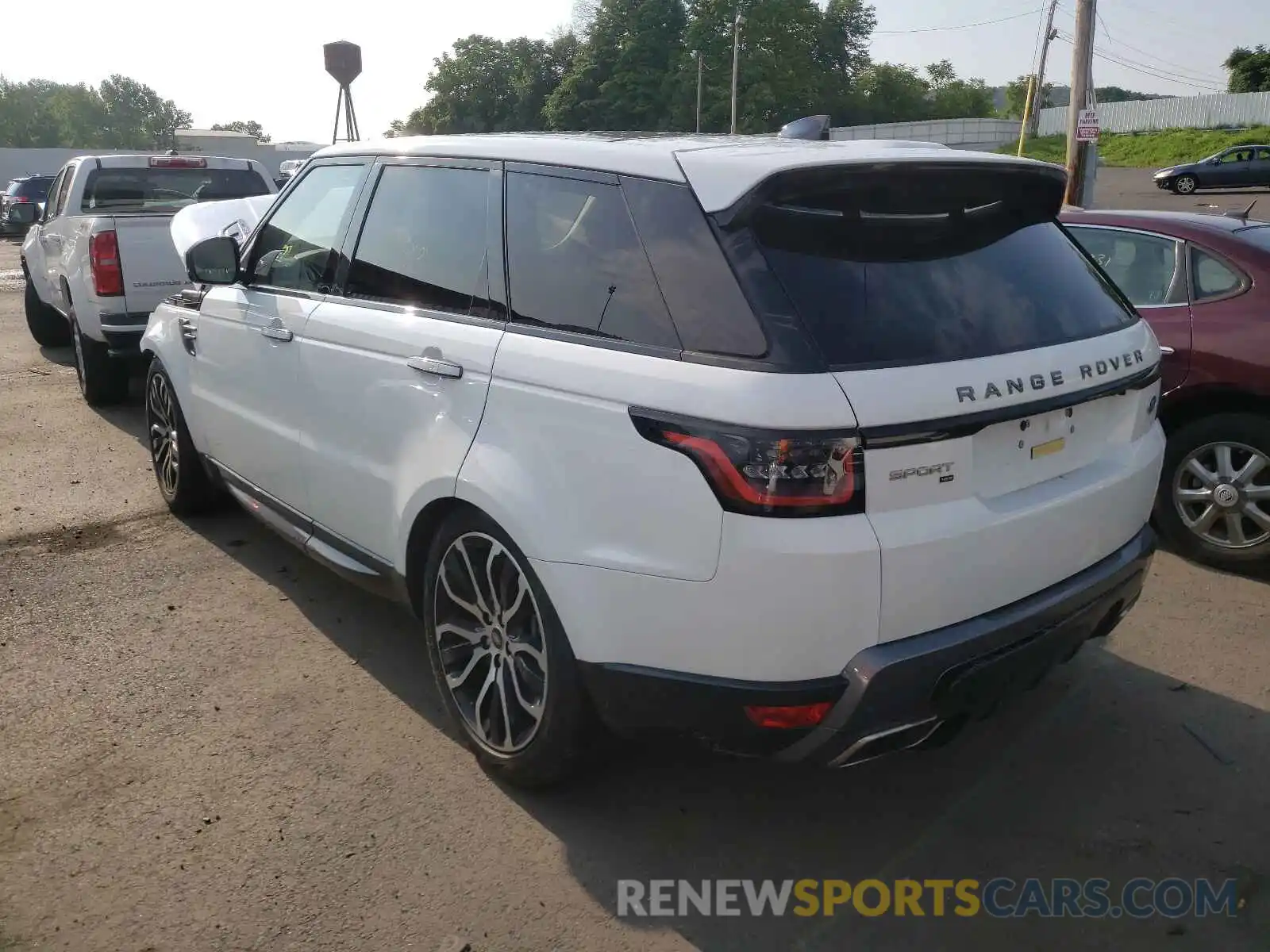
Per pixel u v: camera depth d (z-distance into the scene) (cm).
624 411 256
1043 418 272
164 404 543
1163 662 401
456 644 333
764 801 318
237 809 310
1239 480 477
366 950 256
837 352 240
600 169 289
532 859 290
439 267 335
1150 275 511
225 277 435
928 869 288
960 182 287
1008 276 288
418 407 324
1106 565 298
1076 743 348
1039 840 300
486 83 8200
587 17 7631
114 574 486
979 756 342
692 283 255
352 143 402
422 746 344
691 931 264
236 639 421
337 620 438
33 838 296
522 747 306
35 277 1054
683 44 6775
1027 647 268
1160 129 5550
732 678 247
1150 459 314
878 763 338
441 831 301
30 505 585
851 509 235
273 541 529
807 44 7169
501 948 257
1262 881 282
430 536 336
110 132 13125
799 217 258
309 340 380
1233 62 6562
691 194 264
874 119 7538
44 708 367
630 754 340
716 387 240
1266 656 404
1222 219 523
